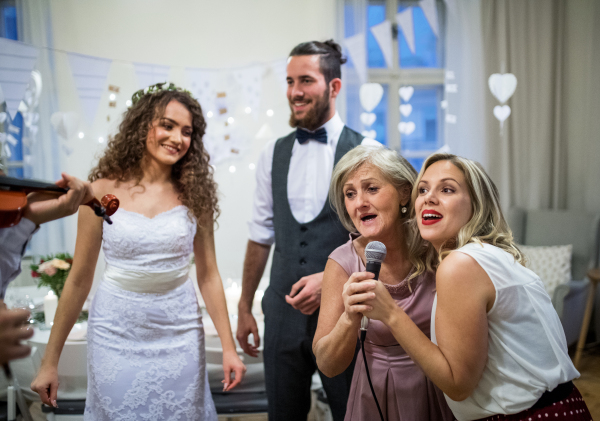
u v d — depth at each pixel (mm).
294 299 1573
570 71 4055
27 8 3518
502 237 1100
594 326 3773
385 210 1226
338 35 3939
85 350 2061
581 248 3627
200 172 1646
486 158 4059
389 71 4090
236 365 1604
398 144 4137
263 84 3922
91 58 2412
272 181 1866
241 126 3863
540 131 4043
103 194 1514
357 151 1278
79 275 1479
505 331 1011
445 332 993
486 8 4027
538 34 4027
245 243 3891
